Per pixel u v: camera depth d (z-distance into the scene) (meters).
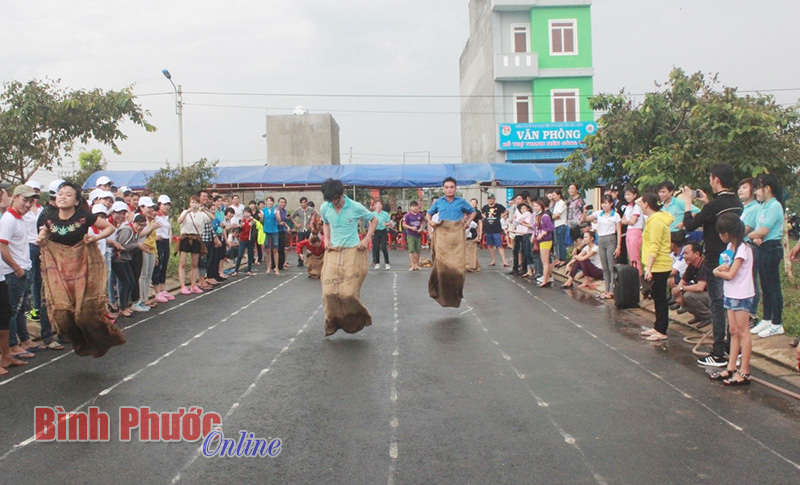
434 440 4.85
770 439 4.86
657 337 8.20
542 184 24.17
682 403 5.70
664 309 8.15
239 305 11.20
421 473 4.28
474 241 15.98
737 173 12.18
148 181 22.36
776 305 7.71
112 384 6.38
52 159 16.25
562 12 31.34
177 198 21.64
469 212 10.00
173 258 16.58
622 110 14.80
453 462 4.45
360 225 22.75
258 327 9.21
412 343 8.08
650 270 8.05
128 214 10.09
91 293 6.73
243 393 6.04
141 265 10.43
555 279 14.52
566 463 4.43
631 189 10.50
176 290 13.09
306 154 34.09
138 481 4.22
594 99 14.95
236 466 4.43
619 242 11.35
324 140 34.12
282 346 7.98
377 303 11.27
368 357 7.37
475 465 4.41
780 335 7.67
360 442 4.82
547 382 6.35
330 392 6.04
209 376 6.63
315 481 4.19
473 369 6.82
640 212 10.02
